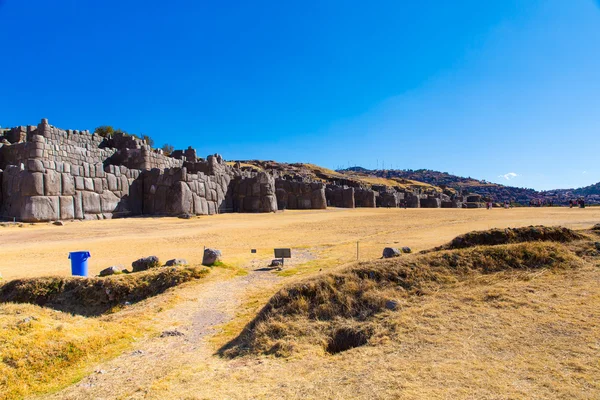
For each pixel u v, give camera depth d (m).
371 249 19.47
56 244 24.52
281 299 9.74
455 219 37.22
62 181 37.78
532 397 4.95
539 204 73.75
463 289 9.59
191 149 62.94
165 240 26.69
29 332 8.55
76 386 7.10
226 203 57.19
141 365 7.84
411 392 5.32
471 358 6.21
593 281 9.19
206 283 14.09
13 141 46.44
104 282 13.91
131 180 46.78
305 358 7.36
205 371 7.27
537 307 8.00
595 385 5.09
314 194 67.12
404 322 8.05
